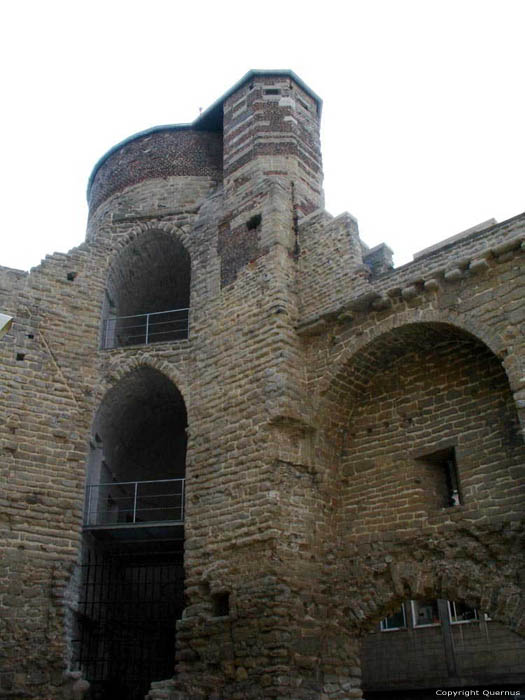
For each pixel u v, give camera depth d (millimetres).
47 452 18891
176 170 23906
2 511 17703
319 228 18922
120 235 22562
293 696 14469
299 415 16875
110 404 20812
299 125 22125
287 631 14953
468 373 15930
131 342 23953
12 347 19594
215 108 23828
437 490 16047
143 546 20656
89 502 19609
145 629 21297
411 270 16453
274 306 17984
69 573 17922
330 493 17016
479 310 14883
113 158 25469
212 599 16359
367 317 16891
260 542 15781
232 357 18500
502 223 15219
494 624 26188
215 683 15461
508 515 14336
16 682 16312
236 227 20281
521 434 14625
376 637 29094
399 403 16969
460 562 14766
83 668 18250
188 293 25125
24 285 20547
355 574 16234
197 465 18031
